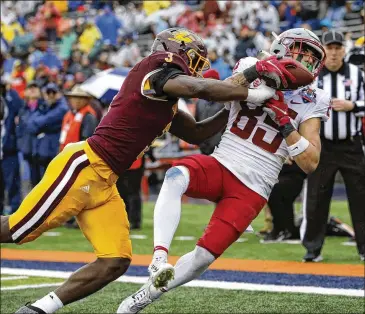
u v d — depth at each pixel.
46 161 37.06
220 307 18.73
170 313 18.16
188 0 60.97
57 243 31.33
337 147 24.72
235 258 26.67
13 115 37.97
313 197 25.11
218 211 14.58
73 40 63.03
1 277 23.50
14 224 14.08
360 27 50.00
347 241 31.09
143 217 40.66
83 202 14.14
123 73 34.94
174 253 27.91
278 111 14.45
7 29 67.19
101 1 66.62
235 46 50.41
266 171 14.81
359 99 24.72
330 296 19.83
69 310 18.72
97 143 14.09
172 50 14.44
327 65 24.78
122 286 21.67
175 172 14.28
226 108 15.80
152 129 14.24
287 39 15.20
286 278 22.53
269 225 32.88
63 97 41.25
